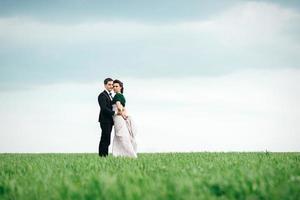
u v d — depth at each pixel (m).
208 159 11.81
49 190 5.77
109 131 15.55
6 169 9.30
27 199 5.31
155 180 6.48
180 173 7.60
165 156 14.32
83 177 7.11
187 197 4.87
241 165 9.41
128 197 4.94
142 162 10.64
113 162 10.72
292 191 5.27
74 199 5.14
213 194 5.48
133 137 15.81
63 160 11.80
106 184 5.67
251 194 5.25
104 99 15.52
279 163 9.87
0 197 5.58
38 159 12.98
